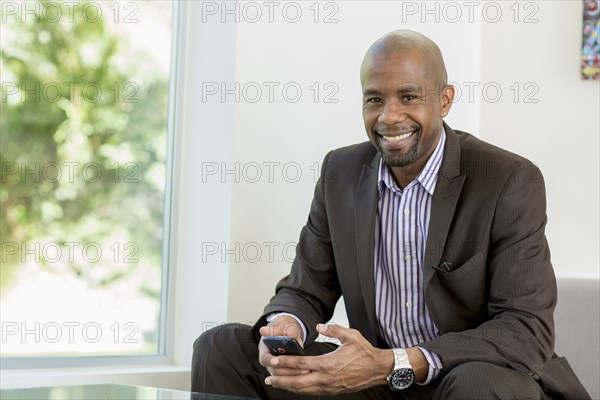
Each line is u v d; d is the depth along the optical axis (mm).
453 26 3373
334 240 2445
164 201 3131
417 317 2369
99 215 2988
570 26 3236
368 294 2361
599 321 2752
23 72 2855
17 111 2838
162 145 3137
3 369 2754
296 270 2506
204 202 3051
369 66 2322
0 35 2809
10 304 2793
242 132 2967
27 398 1720
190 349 3051
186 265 3094
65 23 2947
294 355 2055
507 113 3293
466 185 2312
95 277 2965
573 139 3221
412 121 2291
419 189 2361
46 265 2869
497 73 3312
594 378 2703
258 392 2305
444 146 2377
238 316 2953
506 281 2205
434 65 2326
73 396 1761
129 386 1962
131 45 3080
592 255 3180
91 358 2924
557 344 2785
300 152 3088
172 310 3104
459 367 2045
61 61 2932
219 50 3037
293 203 3076
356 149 2561
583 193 3199
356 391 2102
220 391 2266
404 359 2080
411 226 2361
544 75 3258
